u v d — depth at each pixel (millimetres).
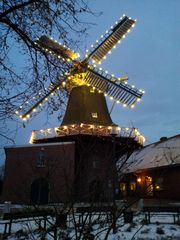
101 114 29250
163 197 33188
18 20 7312
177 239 11875
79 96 29500
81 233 4676
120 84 28016
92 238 4723
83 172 6113
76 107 29250
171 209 16484
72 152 26422
